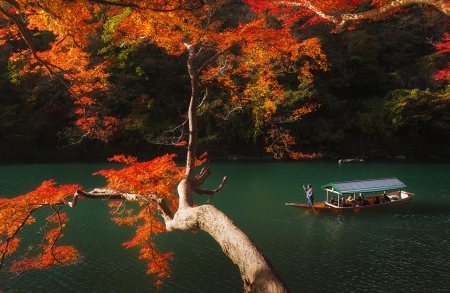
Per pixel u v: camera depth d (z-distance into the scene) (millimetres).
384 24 47531
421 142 45219
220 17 34750
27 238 17422
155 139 42156
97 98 37562
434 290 12438
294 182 30328
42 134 44000
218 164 39656
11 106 43250
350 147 44625
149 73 44031
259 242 17047
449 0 5707
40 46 42344
